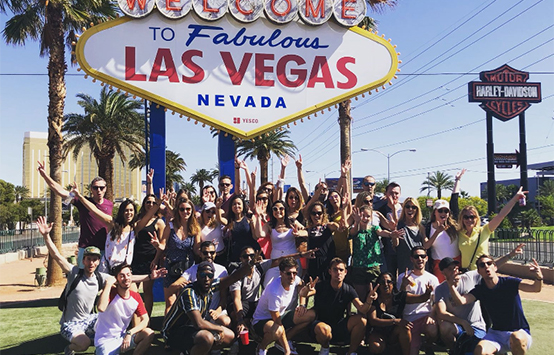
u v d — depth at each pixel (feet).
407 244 19.88
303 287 17.51
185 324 16.63
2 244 74.23
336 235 19.86
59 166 45.52
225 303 18.40
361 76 29.78
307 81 29.27
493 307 16.60
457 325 17.40
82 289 17.39
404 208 20.42
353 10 29.55
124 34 27.27
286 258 17.44
